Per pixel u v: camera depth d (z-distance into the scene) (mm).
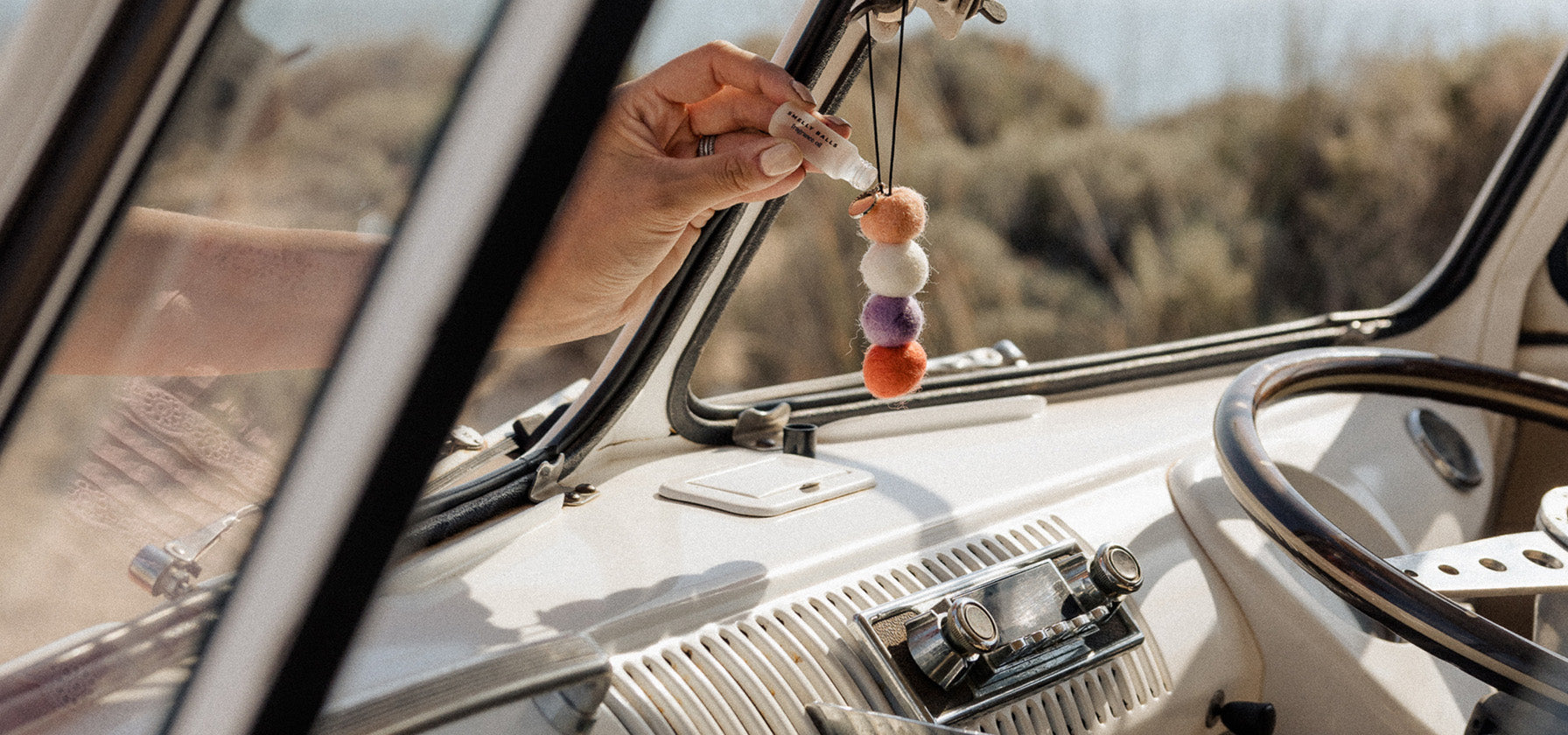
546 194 402
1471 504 1600
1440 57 8203
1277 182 8805
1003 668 952
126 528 587
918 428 1438
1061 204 8523
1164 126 8977
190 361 572
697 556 987
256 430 553
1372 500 1440
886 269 839
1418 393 1356
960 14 858
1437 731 1097
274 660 439
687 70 846
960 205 8359
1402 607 868
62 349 554
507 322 408
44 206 512
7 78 493
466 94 417
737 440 1354
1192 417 1523
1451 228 8203
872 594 980
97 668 569
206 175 527
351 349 430
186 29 488
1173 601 1124
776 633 912
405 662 774
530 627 848
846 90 1138
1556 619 1040
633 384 1175
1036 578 1026
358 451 423
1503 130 7824
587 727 737
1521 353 2111
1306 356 1287
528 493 1058
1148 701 1049
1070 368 1709
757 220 1199
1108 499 1223
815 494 1120
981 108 8578
